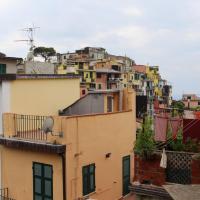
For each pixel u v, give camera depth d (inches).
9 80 655.1
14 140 617.3
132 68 4205.2
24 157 627.2
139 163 412.8
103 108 762.8
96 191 657.0
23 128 642.8
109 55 4517.7
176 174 395.9
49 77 739.4
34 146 593.0
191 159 385.1
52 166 592.4
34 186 617.0
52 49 3873.0
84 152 623.8
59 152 568.4
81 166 617.3
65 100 784.9
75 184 602.5
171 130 431.5
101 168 671.1
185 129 419.2
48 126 579.8
